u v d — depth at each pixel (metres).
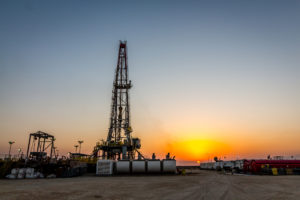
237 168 66.81
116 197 15.86
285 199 15.60
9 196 15.86
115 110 66.44
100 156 61.19
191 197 16.09
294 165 52.72
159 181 29.23
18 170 35.66
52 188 20.70
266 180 32.44
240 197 16.31
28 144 41.19
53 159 38.91
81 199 14.95
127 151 63.06
